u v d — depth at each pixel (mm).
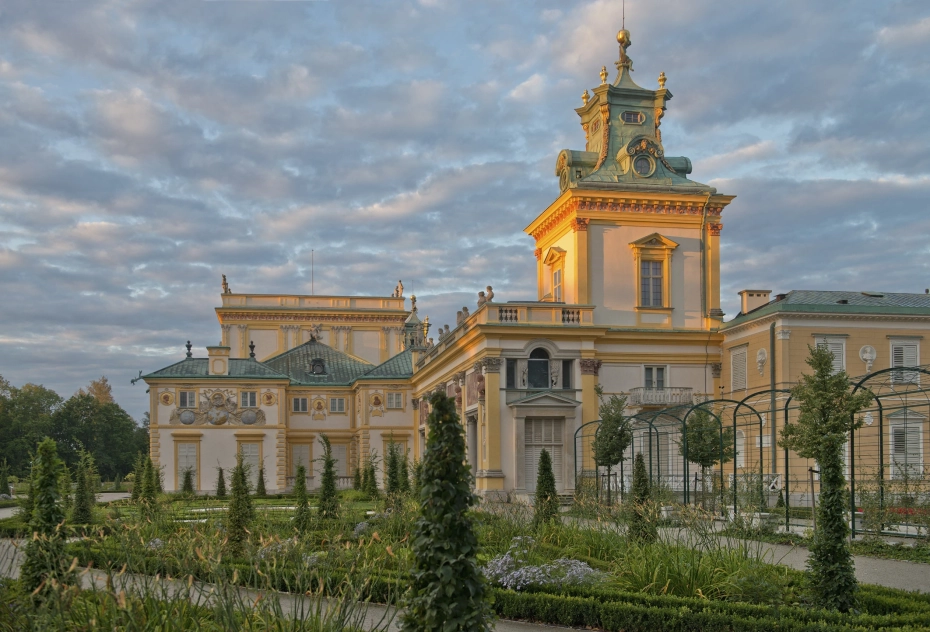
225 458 69062
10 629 12367
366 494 51625
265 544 17266
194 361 71500
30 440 102500
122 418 115688
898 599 17328
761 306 53625
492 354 49844
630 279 55000
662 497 32594
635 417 47000
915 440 46094
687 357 54281
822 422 27281
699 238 56219
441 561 12180
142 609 12859
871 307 48406
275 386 70688
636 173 56312
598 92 58125
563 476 50125
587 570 19562
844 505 17234
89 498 34750
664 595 17812
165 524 25078
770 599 17078
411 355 77375
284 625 12922
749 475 35281
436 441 12508
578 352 51406
